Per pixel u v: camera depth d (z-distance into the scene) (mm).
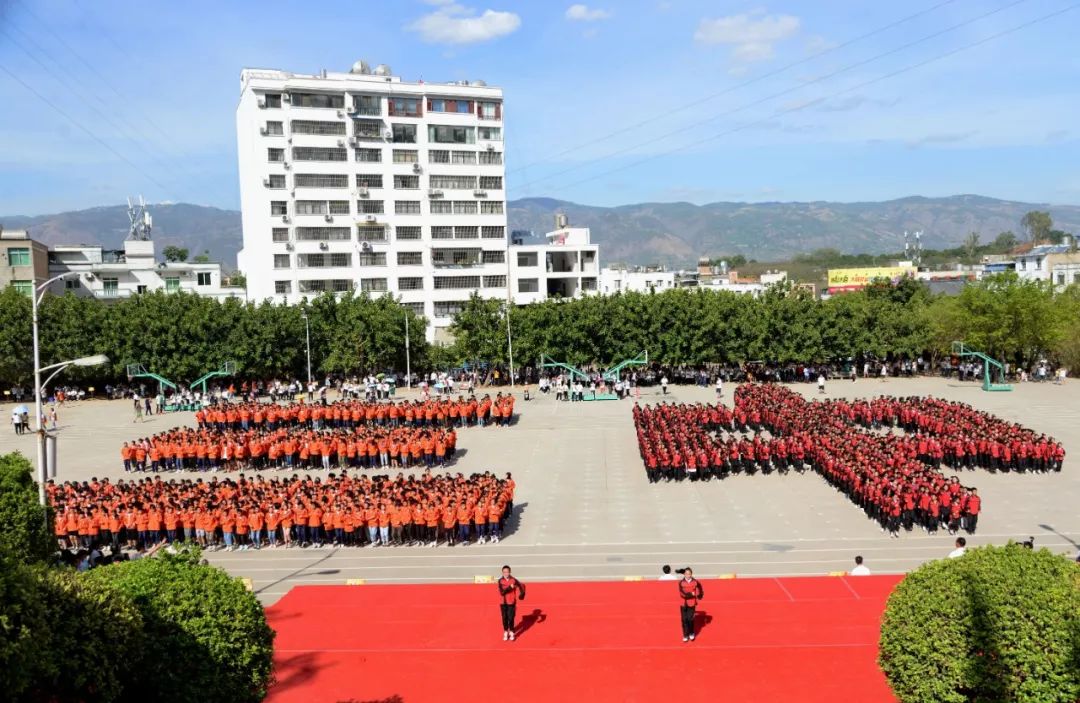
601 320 77188
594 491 38969
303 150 93500
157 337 73812
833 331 77062
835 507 35031
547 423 57250
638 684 18797
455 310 99875
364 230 96188
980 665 12820
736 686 18500
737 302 78375
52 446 23969
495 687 18953
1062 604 12586
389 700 18516
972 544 29516
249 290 98125
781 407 50812
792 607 23188
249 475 43562
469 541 31984
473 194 100000
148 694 14039
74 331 73188
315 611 24328
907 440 41438
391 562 29766
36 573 12625
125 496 33438
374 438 44594
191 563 15578
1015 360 79125
